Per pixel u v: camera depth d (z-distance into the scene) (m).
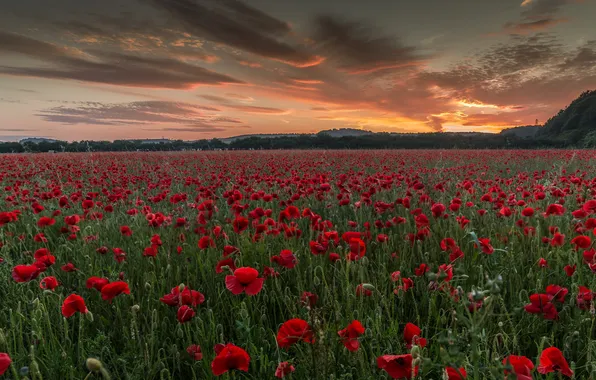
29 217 5.56
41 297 2.71
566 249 3.58
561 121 115.12
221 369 1.49
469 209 5.25
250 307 2.56
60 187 7.91
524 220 4.29
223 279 3.06
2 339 1.86
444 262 3.52
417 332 1.70
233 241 3.96
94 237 3.94
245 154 25.89
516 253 3.54
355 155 22.94
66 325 2.05
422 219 3.59
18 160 17.28
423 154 24.53
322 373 1.76
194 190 9.14
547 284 2.98
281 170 12.48
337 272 3.03
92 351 2.12
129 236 4.26
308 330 1.70
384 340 2.16
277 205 6.18
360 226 4.64
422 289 2.87
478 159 18.97
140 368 1.94
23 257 3.94
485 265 3.24
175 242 3.88
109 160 18.83
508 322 2.33
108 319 2.65
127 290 2.16
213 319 2.38
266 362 2.02
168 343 2.39
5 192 7.81
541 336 2.29
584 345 2.11
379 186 6.82
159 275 3.31
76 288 3.07
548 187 5.79
